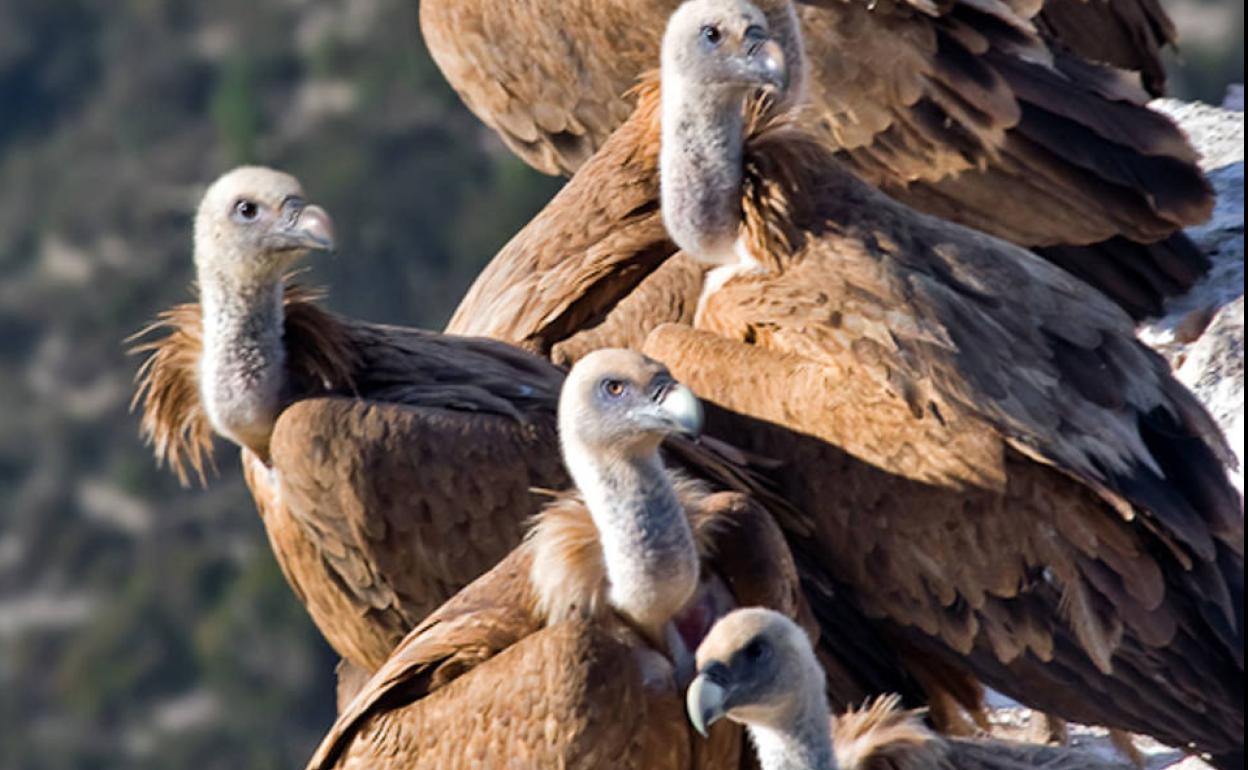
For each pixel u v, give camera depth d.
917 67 15.45
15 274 64.44
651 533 11.22
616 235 14.16
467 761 11.35
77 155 66.88
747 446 12.75
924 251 12.80
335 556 12.86
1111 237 15.30
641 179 14.43
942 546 12.39
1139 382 12.57
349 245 52.69
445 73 17.59
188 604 54.12
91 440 60.38
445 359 13.22
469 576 12.66
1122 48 16.84
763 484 12.62
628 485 11.23
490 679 11.31
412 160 54.88
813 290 12.75
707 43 13.08
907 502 12.41
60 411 61.03
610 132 17.00
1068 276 13.00
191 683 53.19
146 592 54.44
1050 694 12.38
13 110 69.19
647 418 11.06
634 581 11.25
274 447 12.80
